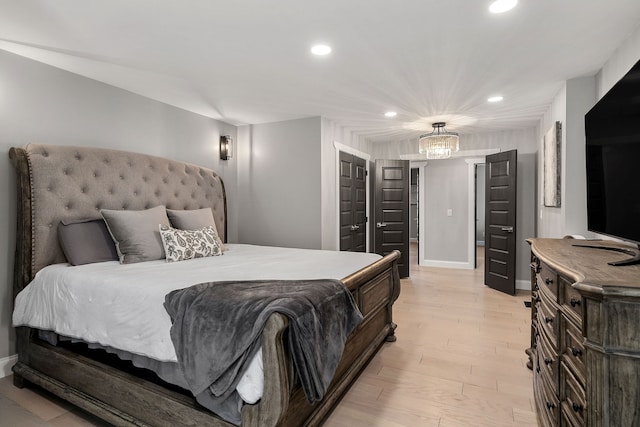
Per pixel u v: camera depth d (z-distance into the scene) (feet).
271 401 4.49
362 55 8.30
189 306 5.36
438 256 21.58
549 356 5.44
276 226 14.78
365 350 8.20
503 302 14.08
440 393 7.34
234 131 15.33
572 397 4.48
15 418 6.72
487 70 9.22
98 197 9.45
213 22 6.78
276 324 4.55
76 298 6.91
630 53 7.30
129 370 6.39
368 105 12.42
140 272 7.28
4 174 8.18
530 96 11.37
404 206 19.07
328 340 5.56
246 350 4.67
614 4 6.18
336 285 6.33
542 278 6.28
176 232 9.37
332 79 9.87
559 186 10.73
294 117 14.07
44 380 7.28
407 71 9.27
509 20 6.73
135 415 5.93
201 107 12.58
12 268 8.34
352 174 17.21
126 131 10.75
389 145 20.16
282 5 6.19
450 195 21.12
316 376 4.89
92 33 7.23
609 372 3.44
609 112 5.78
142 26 6.94
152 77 9.73
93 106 9.86
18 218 8.05
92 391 6.56
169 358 5.52
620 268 4.47
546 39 7.49
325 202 14.32
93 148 9.56
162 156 11.91
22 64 8.40
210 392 5.00
